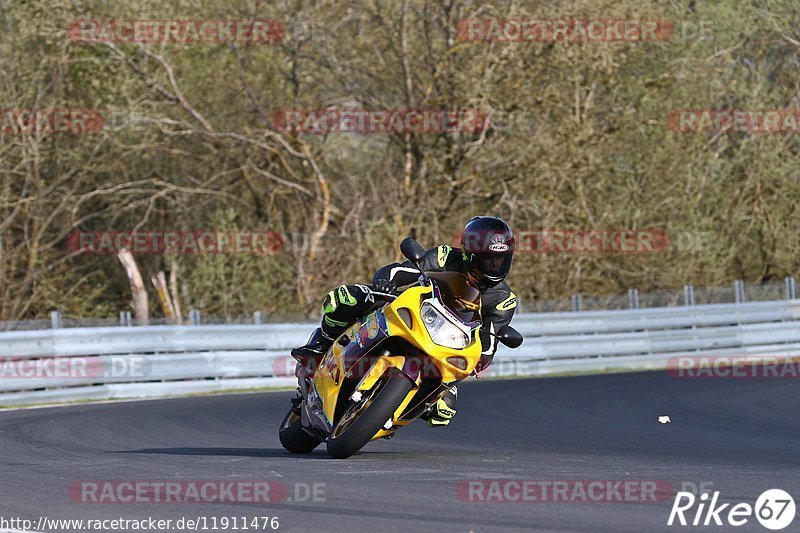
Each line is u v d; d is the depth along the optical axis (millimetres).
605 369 68812
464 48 81500
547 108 83062
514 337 25422
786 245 98062
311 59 83250
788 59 99250
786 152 97438
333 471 23328
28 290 85875
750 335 74312
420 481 21812
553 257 85875
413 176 86375
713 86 90562
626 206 89562
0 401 46594
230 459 26000
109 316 90312
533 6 81375
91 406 46125
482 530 16969
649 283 91875
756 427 35562
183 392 53812
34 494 20781
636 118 87125
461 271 24062
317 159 87688
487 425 37094
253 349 57312
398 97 86062
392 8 82188
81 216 89125
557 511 18500
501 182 83312
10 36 81062
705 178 94125
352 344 24531
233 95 86812
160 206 90000
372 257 82375
